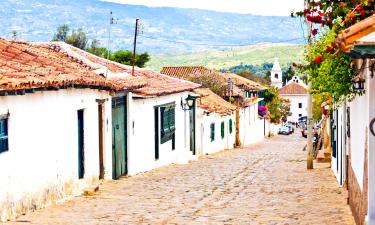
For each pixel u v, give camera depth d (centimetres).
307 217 1938
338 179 3027
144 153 3741
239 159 5175
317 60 1609
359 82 1471
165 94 4009
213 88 8038
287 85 18275
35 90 2062
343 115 2656
